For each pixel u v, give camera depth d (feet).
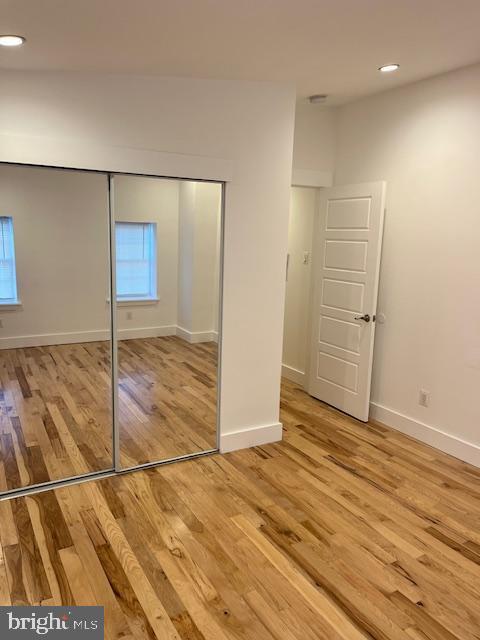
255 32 7.13
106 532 8.23
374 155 12.92
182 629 6.29
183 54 7.96
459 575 7.50
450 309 11.30
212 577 7.25
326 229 14.14
